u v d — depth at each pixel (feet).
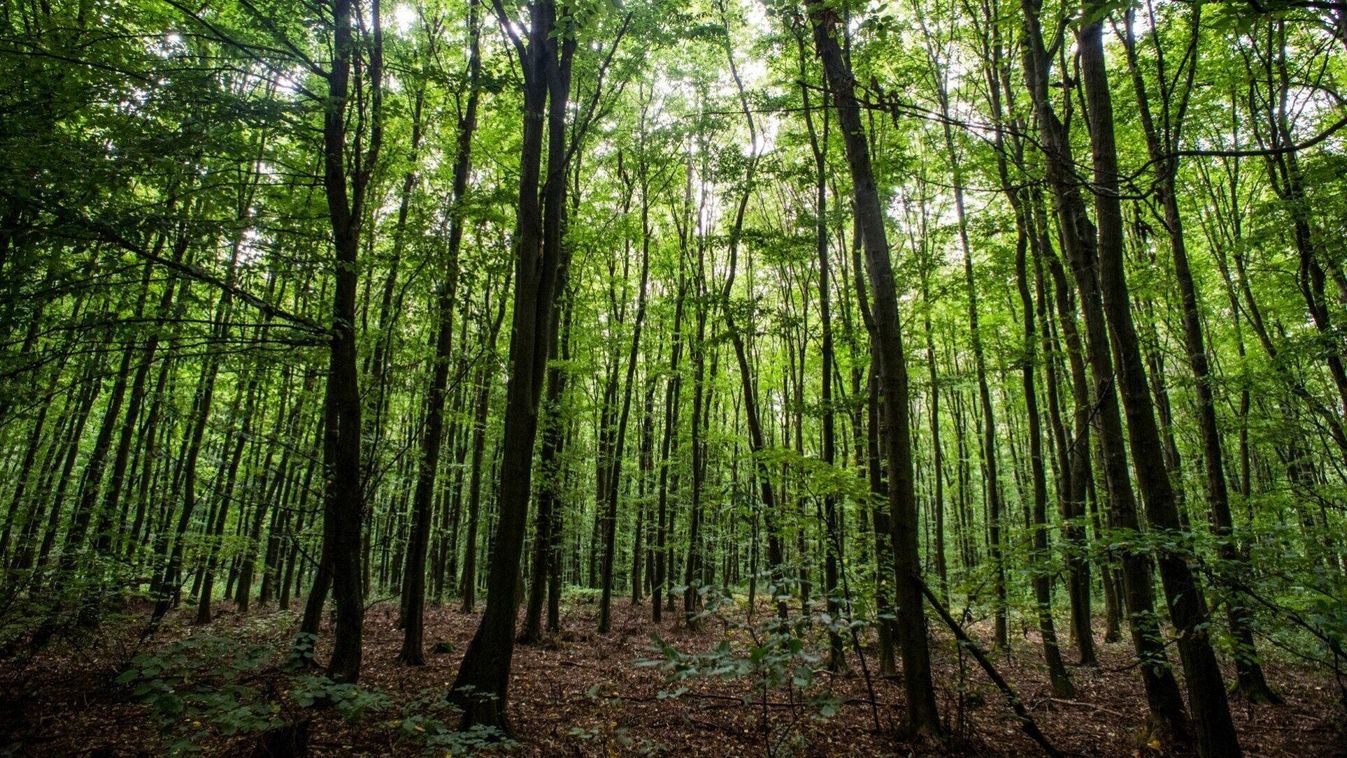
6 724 21.33
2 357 22.15
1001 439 84.33
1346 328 27.66
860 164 24.36
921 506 98.17
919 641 22.27
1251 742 25.64
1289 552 18.56
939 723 22.12
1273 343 38.01
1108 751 23.40
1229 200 45.55
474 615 57.67
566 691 30.40
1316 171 26.96
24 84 21.47
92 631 28.30
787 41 36.81
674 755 21.97
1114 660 43.27
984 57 37.40
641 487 78.95
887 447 23.21
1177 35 34.30
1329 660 22.00
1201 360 33.17
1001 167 35.06
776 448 24.70
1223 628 16.69
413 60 39.04
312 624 29.50
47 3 26.21
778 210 59.41
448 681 30.17
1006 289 45.44
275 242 26.76
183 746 13.33
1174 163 11.42
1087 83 21.06
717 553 67.21
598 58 38.65
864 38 35.24
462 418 42.50
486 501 72.54
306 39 34.27
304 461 39.88
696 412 56.80
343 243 28.43
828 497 27.09
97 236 20.34
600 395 72.95
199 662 15.33
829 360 37.55
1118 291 19.97
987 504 76.69
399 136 38.93
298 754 18.21
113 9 24.50
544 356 25.41
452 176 44.52
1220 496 31.83
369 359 40.96
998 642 34.06
